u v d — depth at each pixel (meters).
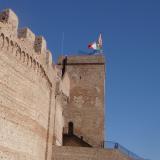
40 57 37.84
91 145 53.62
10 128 29.94
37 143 36.28
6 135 29.17
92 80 57.69
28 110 34.06
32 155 34.59
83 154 40.62
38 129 36.72
